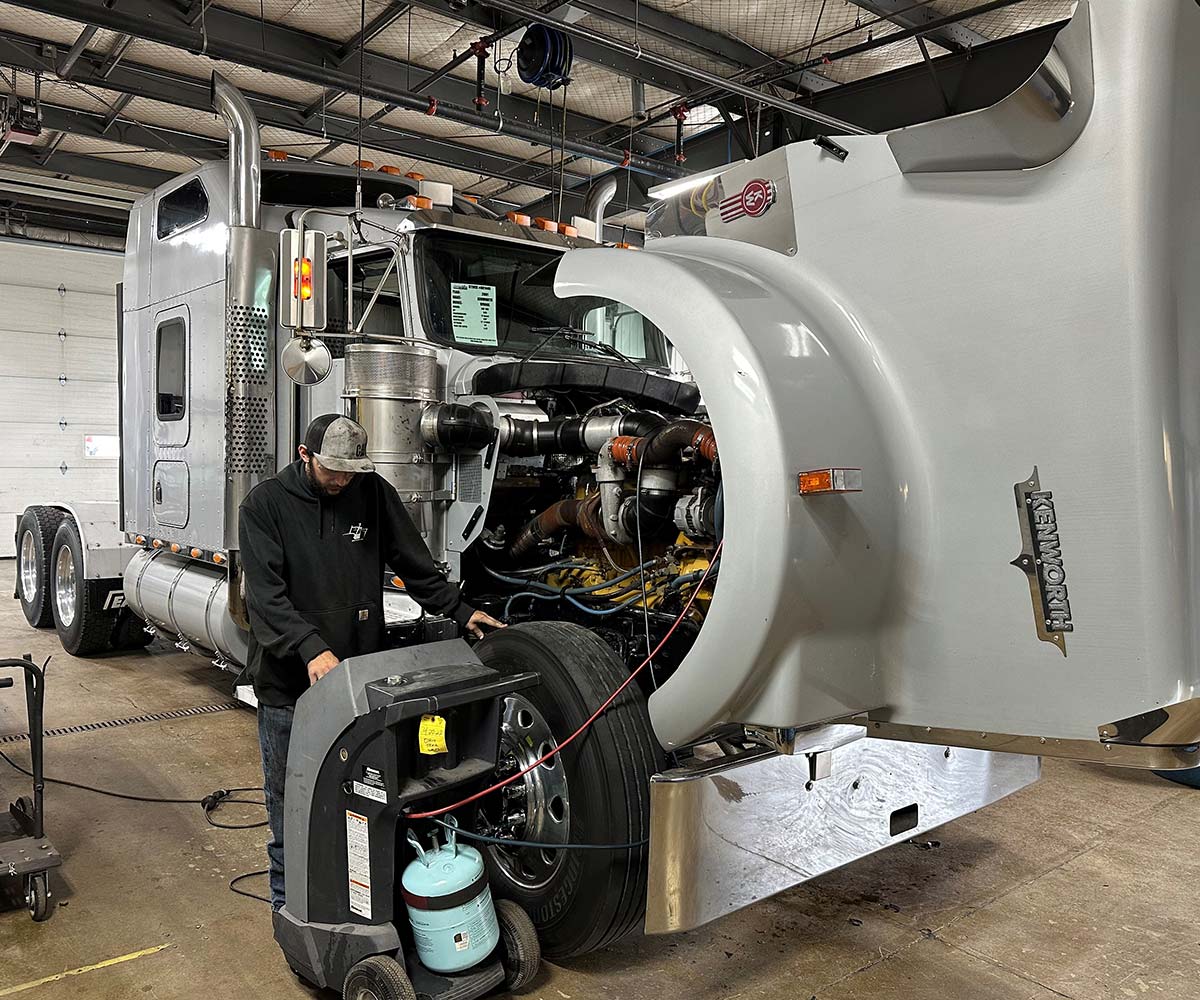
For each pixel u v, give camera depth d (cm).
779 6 661
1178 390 174
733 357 208
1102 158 173
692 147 915
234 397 418
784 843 231
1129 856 340
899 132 201
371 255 393
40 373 1334
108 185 1173
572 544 342
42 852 282
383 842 220
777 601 201
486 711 237
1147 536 173
